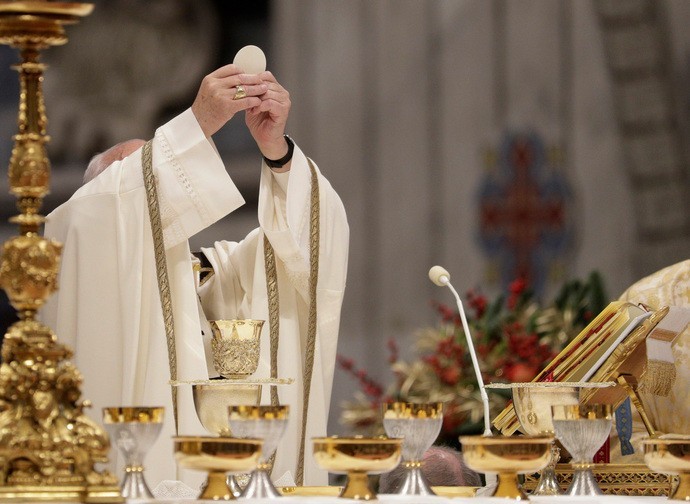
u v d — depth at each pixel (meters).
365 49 41.94
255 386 10.16
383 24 41.84
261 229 13.24
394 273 41.19
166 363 12.16
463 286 40.72
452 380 17.05
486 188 40.91
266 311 13.07
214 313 13.80
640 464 10.83
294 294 13.26
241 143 42.19
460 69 41.31
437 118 41.41
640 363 11.16
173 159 12.40
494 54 41.16
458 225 40.97
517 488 9.07
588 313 17.55
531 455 8.84
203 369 12.35
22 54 8.73
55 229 12.52
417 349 18.70
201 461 8.48
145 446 8.69
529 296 18.36
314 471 12.99
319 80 42.12
